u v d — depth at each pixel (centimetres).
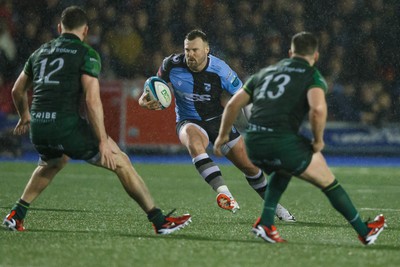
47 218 3123
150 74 7725
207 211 3584
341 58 7894
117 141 7069
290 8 8038
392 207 3962
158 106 3153
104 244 2377
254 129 2375
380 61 7912
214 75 3275
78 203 3803
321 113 2272
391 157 7444
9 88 7025
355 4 8056
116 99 7056
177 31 7956
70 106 2503
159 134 7144
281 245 2414
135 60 7750
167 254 2211
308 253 2261
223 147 3219
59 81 2500
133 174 2584
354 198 4400
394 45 7944
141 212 3450
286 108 2333
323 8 8044
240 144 3206
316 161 2367
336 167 6544
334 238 2678
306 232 2844
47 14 7850
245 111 3347
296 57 2405
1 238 2467
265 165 2398
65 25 2578
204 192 4547
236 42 7894
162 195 4356
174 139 7175
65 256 2156
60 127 2488
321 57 7875
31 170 5784
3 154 6919
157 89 3150
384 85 7825
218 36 7875
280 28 7994
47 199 3956
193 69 3259
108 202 3884
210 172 3056
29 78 2650
